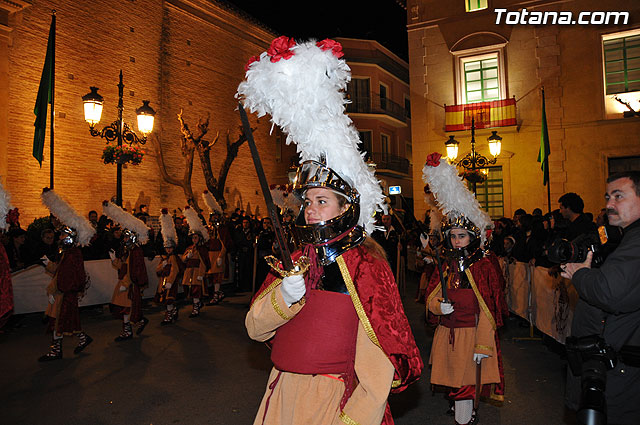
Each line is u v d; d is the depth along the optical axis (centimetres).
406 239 1184
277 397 192
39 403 475
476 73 1700
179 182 1698
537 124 1603
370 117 2706
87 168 1573
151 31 1836
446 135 1709
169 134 1894
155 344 710
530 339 704
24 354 667
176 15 1947
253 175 2289
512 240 880
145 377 555
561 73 1584
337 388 182
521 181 1612
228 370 579
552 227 734
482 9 1669
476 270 384
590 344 223
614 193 240
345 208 198
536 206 1595
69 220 650
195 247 952
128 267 746
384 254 204
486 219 412
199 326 838
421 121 1745
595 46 1548
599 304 219
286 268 175
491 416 430
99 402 476
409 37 1770
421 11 1755
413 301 1072
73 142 1537
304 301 182
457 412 378
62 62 1516
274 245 211
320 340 182
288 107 194
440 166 404
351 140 206
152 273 1128
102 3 1652
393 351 175
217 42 2134
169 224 886
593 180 1545
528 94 1617
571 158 1568
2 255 312
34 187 1417
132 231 760
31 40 1423
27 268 913
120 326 845
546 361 601
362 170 207
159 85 1862
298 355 184
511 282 838
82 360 630
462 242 393
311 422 177
